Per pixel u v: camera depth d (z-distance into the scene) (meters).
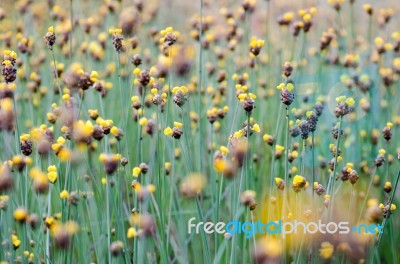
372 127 1.01
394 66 1.04
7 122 0.75
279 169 0.93
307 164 0.93
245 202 0.73
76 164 0.76
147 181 0.80
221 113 0.87
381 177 0.96
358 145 1.00
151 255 0.82
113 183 0.83
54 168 0.74
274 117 1.02
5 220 0.77
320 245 0.80
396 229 0.92
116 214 0.79
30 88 0.95
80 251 0.81
